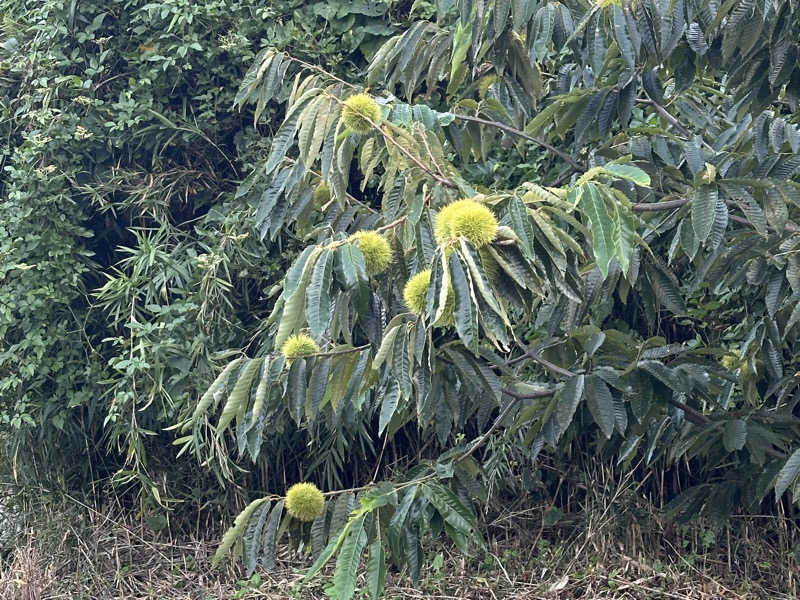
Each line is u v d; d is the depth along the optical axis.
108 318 3.95
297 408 1.99
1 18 4.14
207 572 3.84
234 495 3.99
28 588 3.65
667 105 2.81
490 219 1.57
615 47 2.43
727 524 3.64
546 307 2.59
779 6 2.25
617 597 3.54
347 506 2.10
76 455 3.98
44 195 3.79
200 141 3.99
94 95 3.95
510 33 2.48
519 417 2.47
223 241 3.74
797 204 2.09
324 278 1.67
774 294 2.33
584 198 1.65
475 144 2.81
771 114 2.33
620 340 2.38
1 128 4.07
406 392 1.72
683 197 2.39
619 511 3.81
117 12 4.02
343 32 3.87
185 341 3.69
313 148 1.84
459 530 1.98
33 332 3.72
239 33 3.86
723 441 2.45
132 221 4.02
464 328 1.48
